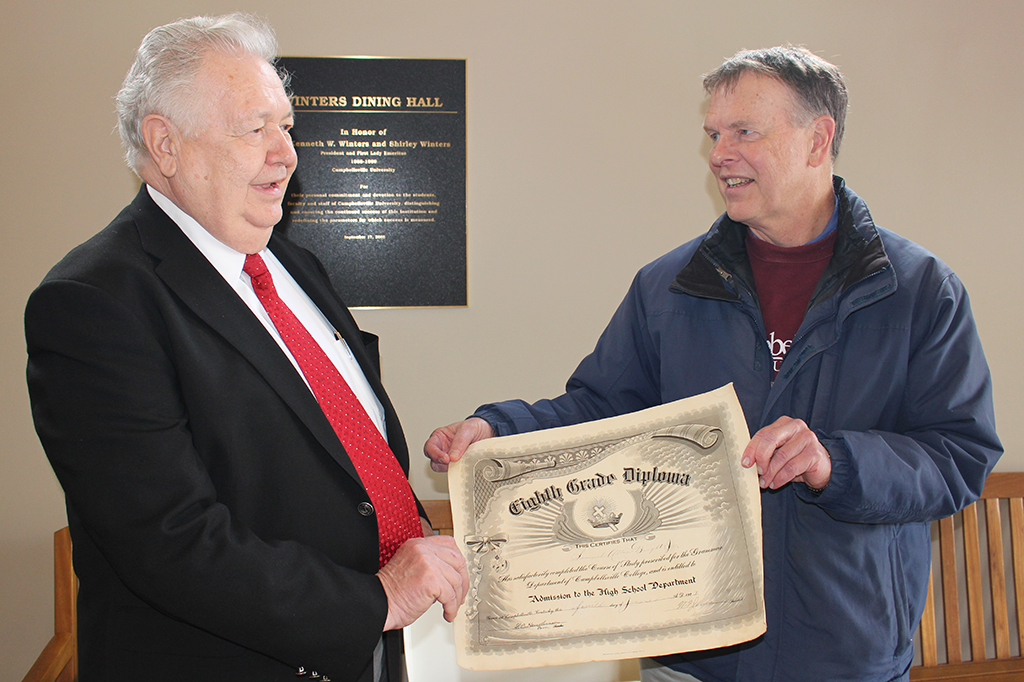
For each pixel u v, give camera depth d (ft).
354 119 6.48
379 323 6.76
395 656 3.75
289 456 2.99
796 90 3.47
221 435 2.86
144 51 2.95
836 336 3.56
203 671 2.92
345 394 3.37
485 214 6.75
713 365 3.89
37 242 6.29
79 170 6.29
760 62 3.56
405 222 6.64
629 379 4.41
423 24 6.48
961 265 7.13
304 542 3.03
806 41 6.83
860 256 3.56
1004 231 7.10
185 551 2.64
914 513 3.34
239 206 3.04
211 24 3.03
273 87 3.05
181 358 2.81
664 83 6.78
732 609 3.19
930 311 3.54
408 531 3.50
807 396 3.68
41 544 6.43
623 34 6.70
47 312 2.66
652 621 3.22
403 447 3.87
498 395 6.96
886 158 7.00
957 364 3.51
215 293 2.98
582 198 6.84
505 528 3.39
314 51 6.40
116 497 2.61
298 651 2.78
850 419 3.59
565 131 6.74
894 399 3.59
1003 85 6.96
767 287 3.94
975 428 3.48
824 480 3.21
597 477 3.40
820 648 3.53
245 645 2.77
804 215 3.73
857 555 3.51
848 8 6.81
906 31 6.86
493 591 3.31
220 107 2.89
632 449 3.42
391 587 2.98
